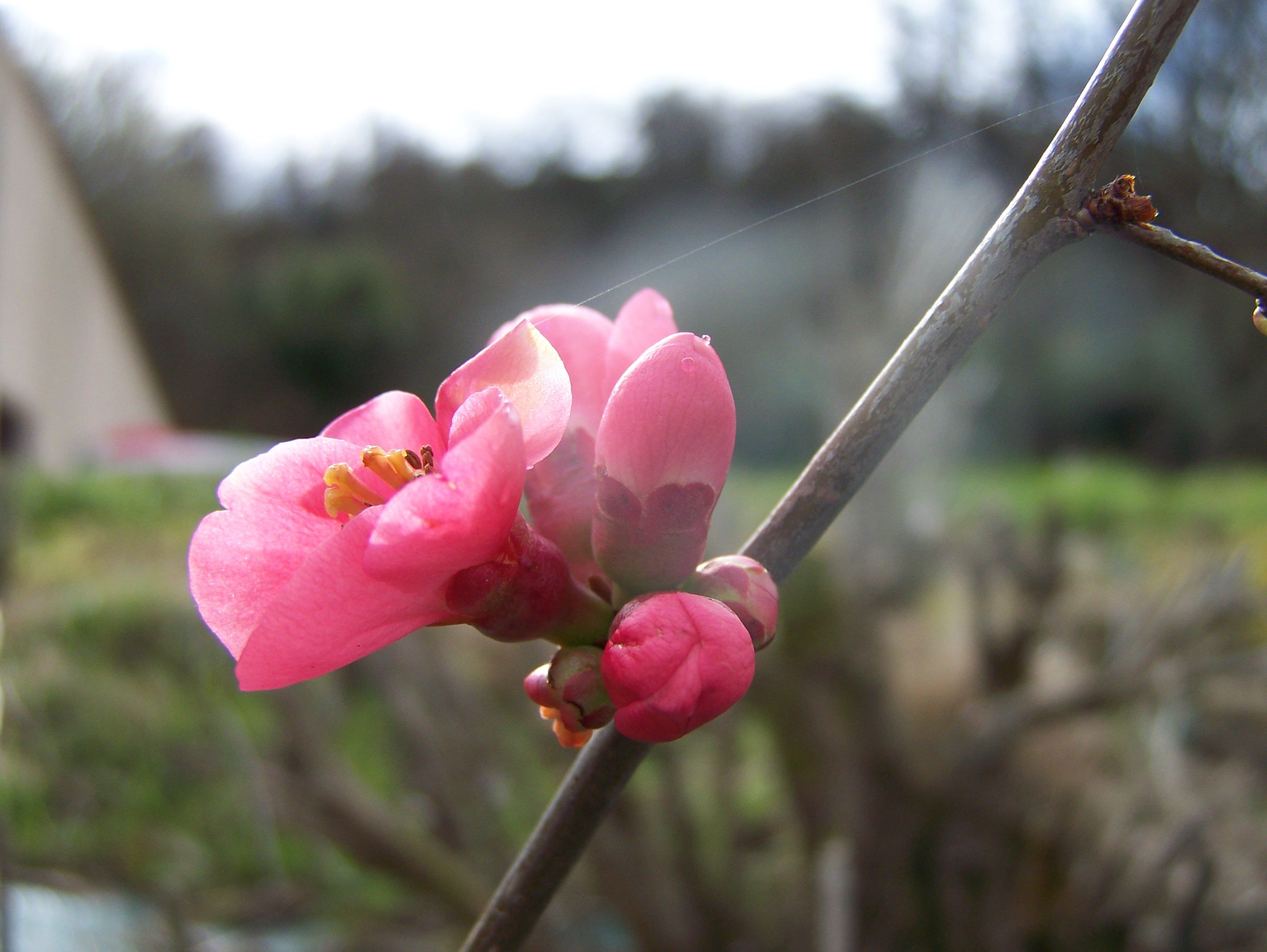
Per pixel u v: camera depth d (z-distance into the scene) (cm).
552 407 11
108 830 40
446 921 40
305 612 10
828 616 37
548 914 36
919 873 34
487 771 42
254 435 321
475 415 11
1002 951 33
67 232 170
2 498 73
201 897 39
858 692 37
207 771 44
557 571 11
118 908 35
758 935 37
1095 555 70
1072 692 37
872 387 11
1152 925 33
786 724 37
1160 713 42
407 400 12
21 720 42
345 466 12
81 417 175
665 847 40
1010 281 11
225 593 11
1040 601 43
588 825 11
